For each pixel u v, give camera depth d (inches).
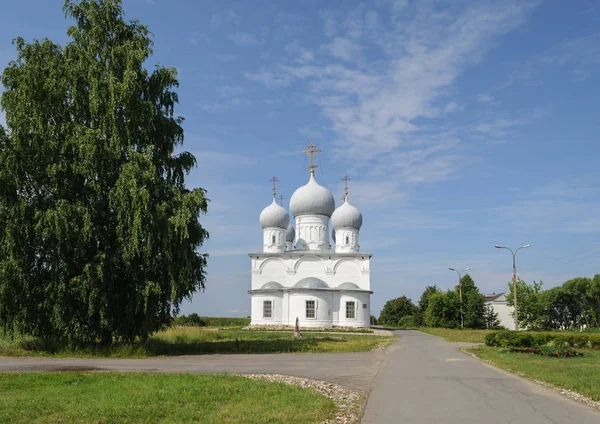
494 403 588.1
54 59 1243.2
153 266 1225.4
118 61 1282.0
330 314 2861.7
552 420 502.9
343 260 3043.8
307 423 473.7
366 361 1072.2
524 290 3284.9
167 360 1084.5
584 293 3612.2
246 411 514.0
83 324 1218.0
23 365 953.5
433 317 3545.8
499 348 1379.2
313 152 3432.6
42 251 1202.0
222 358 1136.8
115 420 483.5
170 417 492.4
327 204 3282.5
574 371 853.2
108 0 1295.5
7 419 482.6
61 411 517.0
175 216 1194.6
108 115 1238.3
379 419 502.9
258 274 3065.9
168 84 1354.6
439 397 625.9
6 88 1258.0
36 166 1194.6
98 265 1154.7
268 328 2765.7
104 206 1241.4
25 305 1190.3
